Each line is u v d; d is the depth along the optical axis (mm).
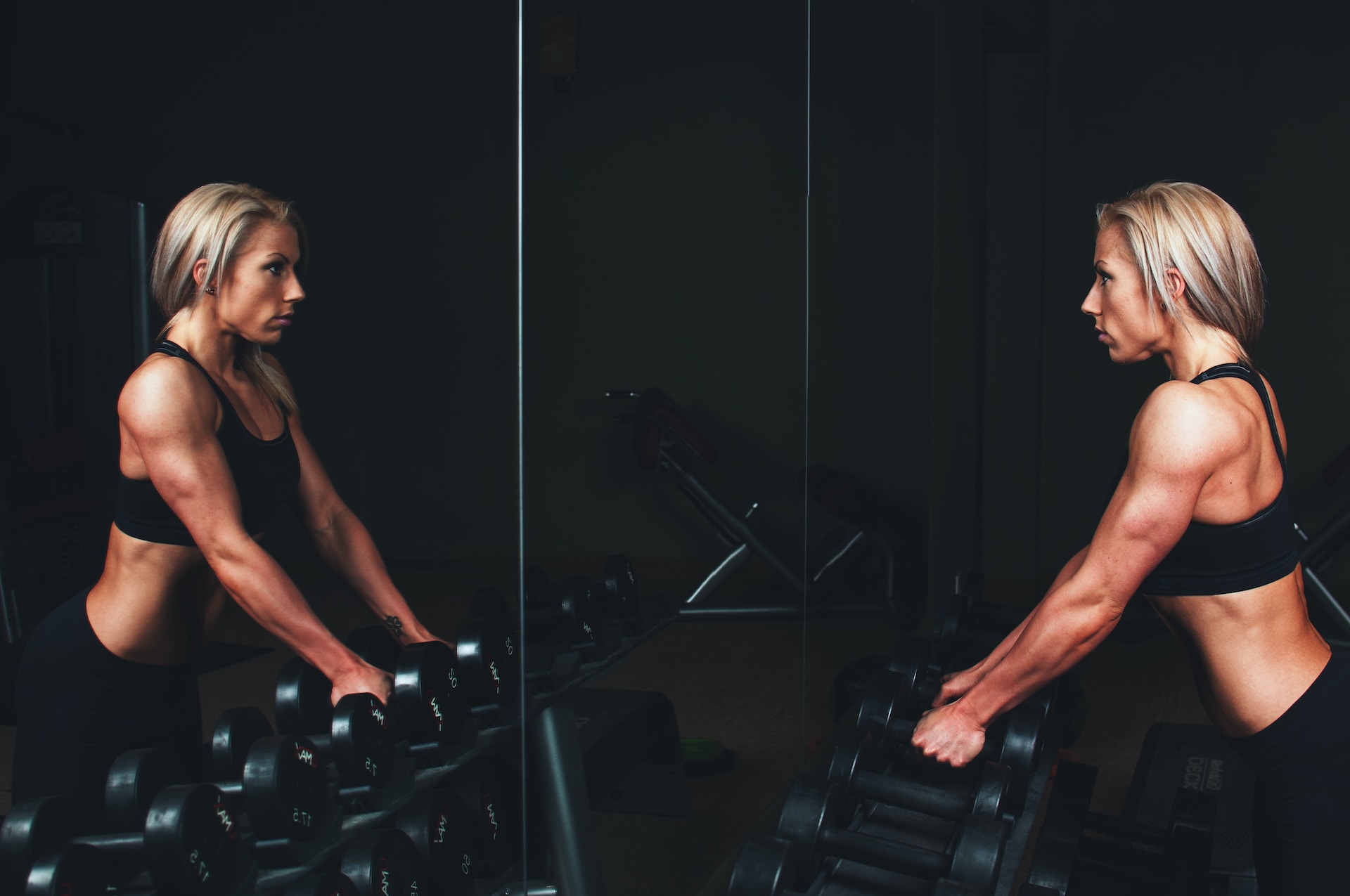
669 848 1853
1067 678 1882
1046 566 4254
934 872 1212
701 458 1955
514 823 1440
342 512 1091
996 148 4141
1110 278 1260
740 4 2014
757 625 2240
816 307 2477
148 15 818
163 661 904
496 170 1291
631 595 1713
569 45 1440
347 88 1038
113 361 818
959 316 3422
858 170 2672
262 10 926
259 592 976
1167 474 1114
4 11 715
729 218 2000
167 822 837
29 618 786
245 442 951
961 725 1391
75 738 827
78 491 803
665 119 1737
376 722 1081
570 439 1480
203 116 875
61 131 757
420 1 1142
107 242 798
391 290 1122
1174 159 4008
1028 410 4172
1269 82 3865
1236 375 1156
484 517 1305
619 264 1611
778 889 1114
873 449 2916
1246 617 1148
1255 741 1167
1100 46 4051
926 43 3045
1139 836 1741
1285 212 3883
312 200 1006
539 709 1445
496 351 1316
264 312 959
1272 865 1188
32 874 771
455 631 1256
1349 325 3826
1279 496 1144
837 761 1366
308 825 1001
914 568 3191
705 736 2049
